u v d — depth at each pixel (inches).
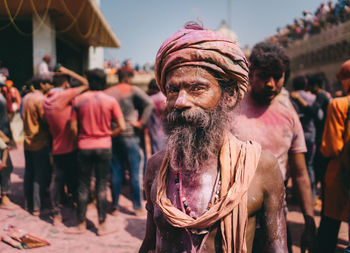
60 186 133.1
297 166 65.3
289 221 143.1
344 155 84.7
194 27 37.9
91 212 149.9
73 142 131.6
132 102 141.9
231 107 38.2
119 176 146.4
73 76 140.3
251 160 35.9
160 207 36.0
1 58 368.5
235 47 36.1
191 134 34.6
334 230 89.1
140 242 119.6
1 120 139.2
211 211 33.4
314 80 172.6
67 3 325.1
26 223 130.0
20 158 250.7
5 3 309.6
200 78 34.2
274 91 61.1
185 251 35.0
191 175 36.3
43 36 349.7
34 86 148.6
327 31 653.3
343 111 84.3
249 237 35.9
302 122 150.6
